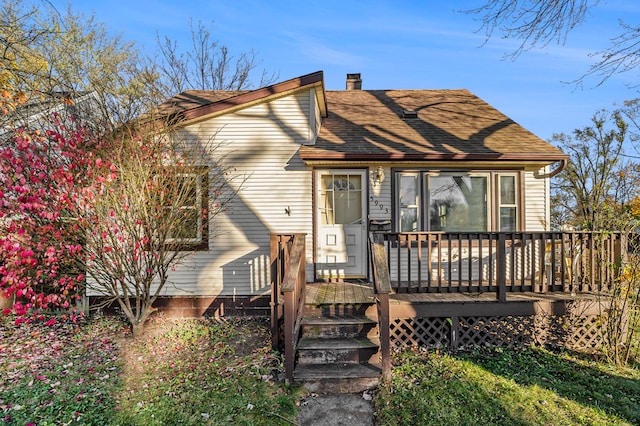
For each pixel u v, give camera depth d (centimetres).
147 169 605
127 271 596
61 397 404
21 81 789
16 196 544
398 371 475
